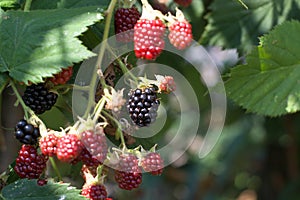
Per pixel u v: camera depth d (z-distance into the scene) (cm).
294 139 115
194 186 133
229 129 125
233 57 88
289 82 77
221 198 132
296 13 83
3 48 67
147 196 130
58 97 71
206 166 133
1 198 67
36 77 66
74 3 72
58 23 68
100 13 68
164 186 134
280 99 77
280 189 126
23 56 67
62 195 67
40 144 66
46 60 67
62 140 65
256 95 77
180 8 83
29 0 71
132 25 69
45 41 67
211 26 84
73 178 78
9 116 85
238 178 132
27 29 68
